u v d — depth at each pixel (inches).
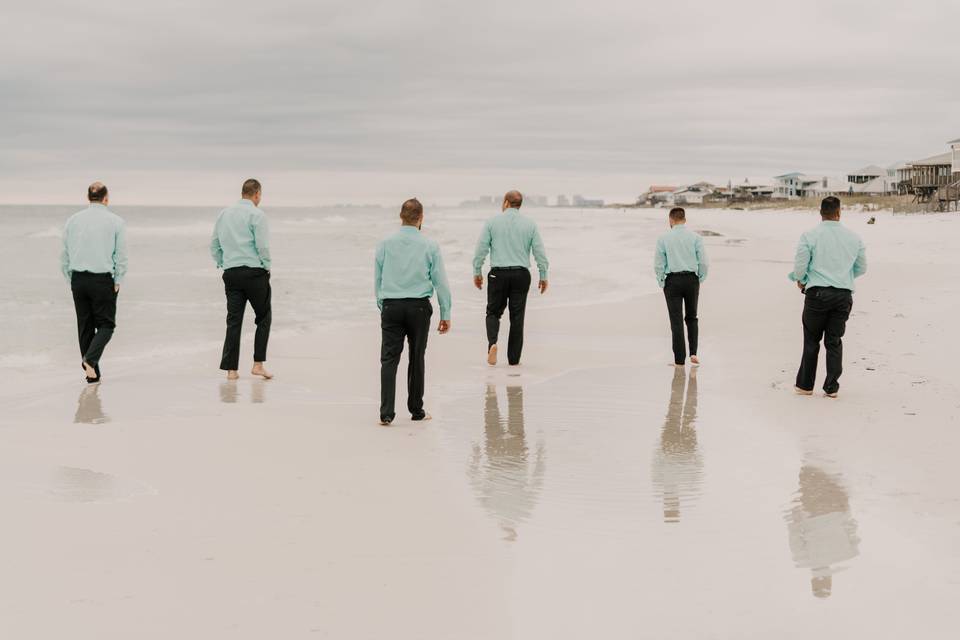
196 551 157.3
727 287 672.4
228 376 339.3
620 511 181.3
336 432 254.7
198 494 192.9
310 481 203.9
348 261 1146.0
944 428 248.1
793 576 145.6
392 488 198.4
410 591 139.9
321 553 156.8
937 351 362.9
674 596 137.9
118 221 328.2
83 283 322.3
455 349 416.8
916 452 223.8
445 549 159.2
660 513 179.8
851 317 469.1
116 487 197.9
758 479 203.3
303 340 446.9
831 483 198.8
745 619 129.3
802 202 4365.2
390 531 169.2
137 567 149.3
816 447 231.1
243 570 148.3
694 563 151.9
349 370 362.9
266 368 366.9
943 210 2130.9
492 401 299.1
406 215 267.6
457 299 665.0
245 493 193.9
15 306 598.9
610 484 201.0
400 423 267.6
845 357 363.6
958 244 1057.5
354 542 162.9
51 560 152.1
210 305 618.8
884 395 294.5
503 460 223.1
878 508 180.1
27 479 203.5
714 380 334.6
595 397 303.7
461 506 185.2
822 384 321.1
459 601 136.2
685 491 195.0
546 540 164.4
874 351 372.2
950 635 123.3
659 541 163.2
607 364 373.1
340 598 137.2
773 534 166.4
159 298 661.9
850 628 125.9
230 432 253.6
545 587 141.9
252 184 335.9
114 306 332.2
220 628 125.9
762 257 996.6
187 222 4094.5
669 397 302.7
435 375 350.0
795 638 123.1
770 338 438.9
